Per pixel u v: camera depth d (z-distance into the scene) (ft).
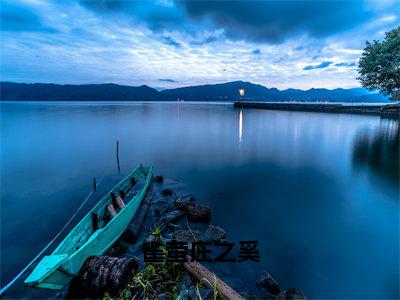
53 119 281.13
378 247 39.83
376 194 63.10
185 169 86.28
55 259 25.99
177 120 269.03
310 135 156.46
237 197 60.03
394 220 49.06
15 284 31.48
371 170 84.07
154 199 55.72
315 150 115.44
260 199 58.95
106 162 98.84
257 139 146.61
